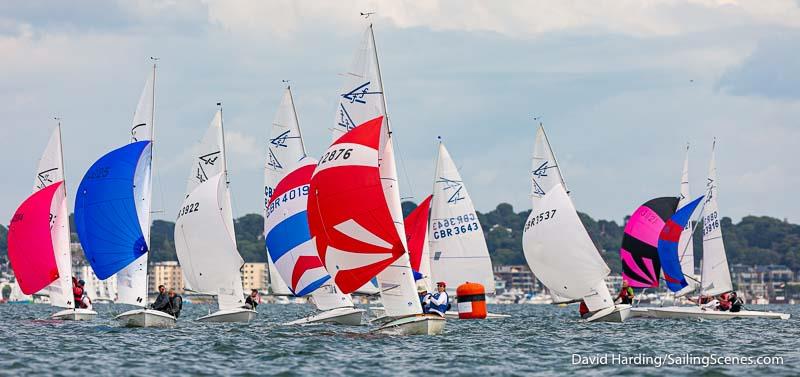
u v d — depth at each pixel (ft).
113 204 615.98
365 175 516.32
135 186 623.36
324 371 413.80
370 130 519.19
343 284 525.34
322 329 602.03
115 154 618.44
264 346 497.87
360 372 412.16
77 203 620.49
